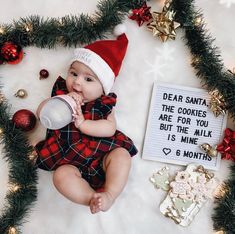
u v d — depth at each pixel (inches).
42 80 46.9
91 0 46.7
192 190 45.5
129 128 46.7
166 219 46.2
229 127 46.2
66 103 38.6
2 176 46.3
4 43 44.7
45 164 42.8
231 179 45.2
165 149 46.3
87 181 43.3
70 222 46.2
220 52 45.9
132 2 45.0
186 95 46.2
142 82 46.8
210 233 45.6
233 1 46.5
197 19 44.4
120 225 46.2
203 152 46.1
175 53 46.6
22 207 44.0
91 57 40.8
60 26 44.1
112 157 41.8
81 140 42.3
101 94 42.7
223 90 43.7
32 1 46.8
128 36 46.6
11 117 46.4
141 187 46.5
